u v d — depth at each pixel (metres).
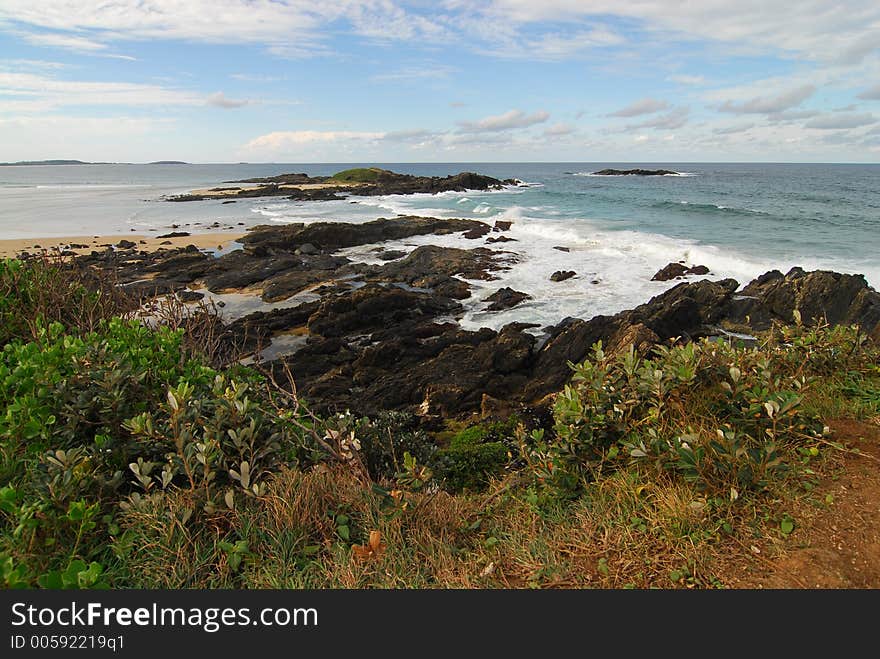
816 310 13.25
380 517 3.33
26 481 3.10
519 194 57.00
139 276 21.33
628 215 35.19
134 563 2.81
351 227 28.67
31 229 33.44
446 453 5.97
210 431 3.34
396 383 10.99
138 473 3.05
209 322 7.46
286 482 3.41
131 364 4.04
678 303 13.23
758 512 3.13
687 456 3.25
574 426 3.79
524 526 3.45
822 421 4.09
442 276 19.94
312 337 14.91
